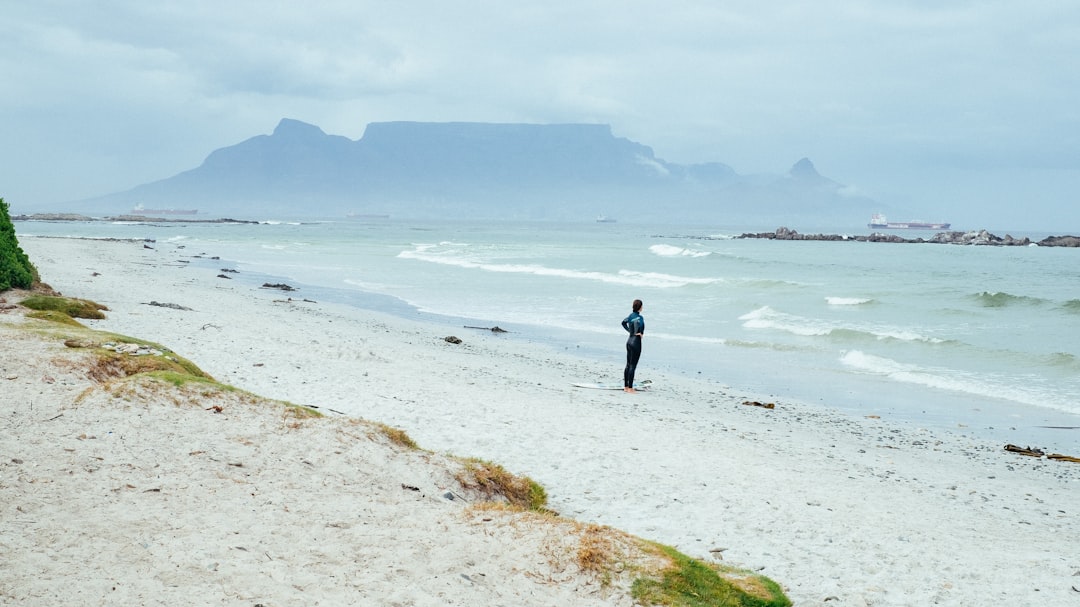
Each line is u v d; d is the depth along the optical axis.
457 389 17.19
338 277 51.69
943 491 12.94
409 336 27.12
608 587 6.93
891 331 31.23
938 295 43.97
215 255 71.69
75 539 6.67
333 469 9.19
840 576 8.45
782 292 44.47
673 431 15.29
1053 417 19.20
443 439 12.88
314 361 18.69
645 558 7.40
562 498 10.60
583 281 50.09
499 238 144.75
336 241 108.88
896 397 21.22
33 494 7.49
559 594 6.74
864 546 9.50
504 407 15.75
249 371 16.62
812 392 21.69
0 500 7.25
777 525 10.05
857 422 18.25
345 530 7.55
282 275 52.38
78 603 5.66
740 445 14.73
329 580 6.46
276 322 26.28
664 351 27.33
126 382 10.70
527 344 27.77
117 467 8.42
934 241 155.62
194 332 20.97
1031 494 13.23
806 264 67.94
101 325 20.23
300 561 6.77
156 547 6.70
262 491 8.34
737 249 113.38
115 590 5.90
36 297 20.64
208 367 16.52
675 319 34.38
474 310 36.56
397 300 39.84
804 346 28.41
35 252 52.31
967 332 31.66
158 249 76.25
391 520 7.93
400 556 7.05
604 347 27.75
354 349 20.91
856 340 29.69
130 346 12.78
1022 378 23.48
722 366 24.95
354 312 33.78
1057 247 143.62
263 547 6.96
